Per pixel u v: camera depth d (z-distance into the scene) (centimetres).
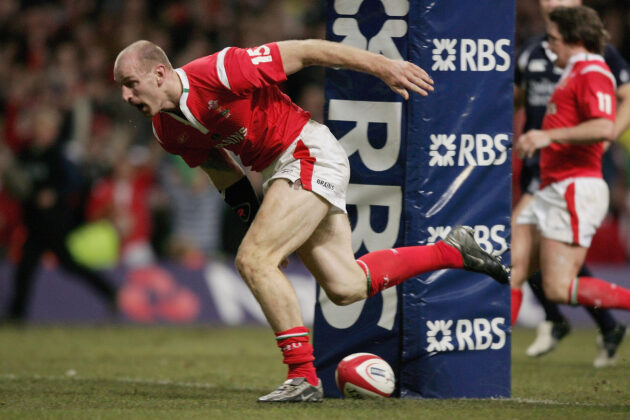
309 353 1545
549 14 2053
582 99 1964
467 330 1666
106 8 5119
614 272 3659
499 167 1669
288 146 1530
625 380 1992
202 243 3912
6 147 4019
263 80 1465
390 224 1681
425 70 1642
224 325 3588
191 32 4816
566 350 2708
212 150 1590
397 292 1684
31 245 3544
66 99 4291
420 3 1638
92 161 3909
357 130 1680
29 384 1919
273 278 1502
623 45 4753
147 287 3628
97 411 1448
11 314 3575
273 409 1460
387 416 1385
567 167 2012
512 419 1366
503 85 1661
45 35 4947
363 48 1664
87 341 2959
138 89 1445
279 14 4991
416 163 1653
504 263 1670
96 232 3747
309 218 1508
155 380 2019
